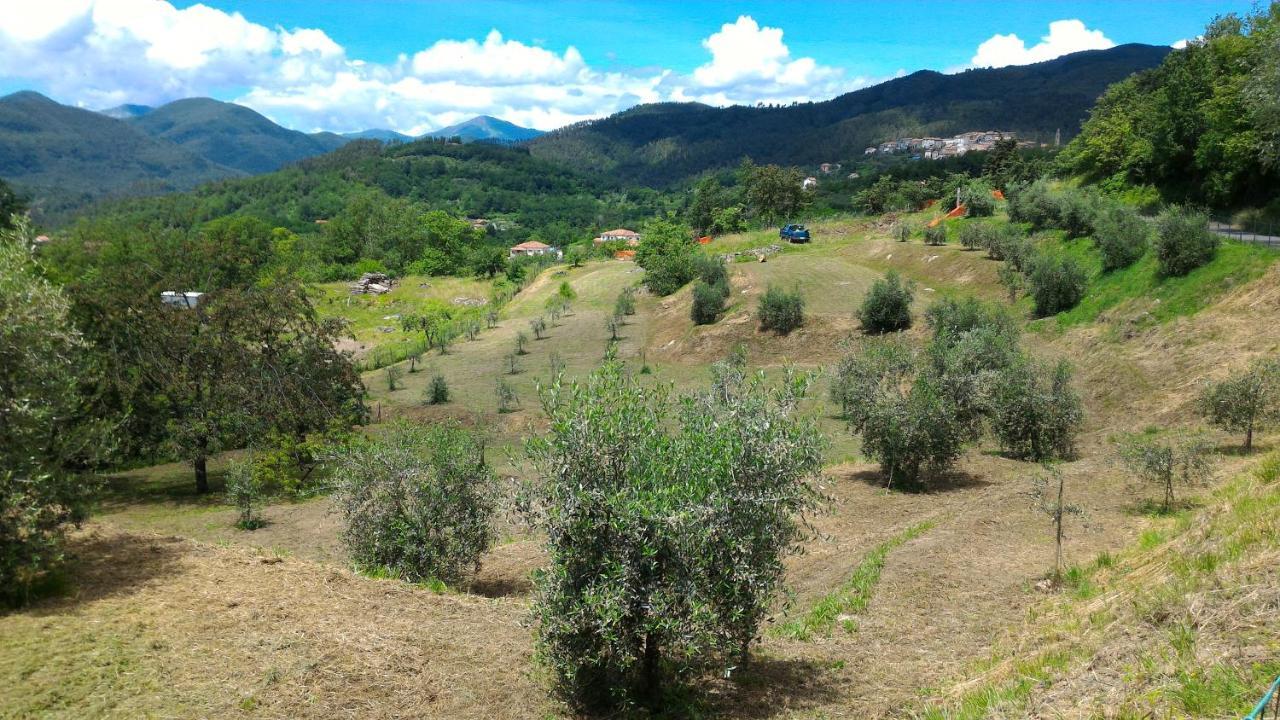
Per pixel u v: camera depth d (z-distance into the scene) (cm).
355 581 1084
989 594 1073
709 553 729
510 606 1055
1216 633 596
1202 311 2586
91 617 848
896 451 1828
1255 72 2405
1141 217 3566
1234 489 1300
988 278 4184
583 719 752
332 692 740
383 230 13050
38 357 997
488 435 3033
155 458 2741
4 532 894
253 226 12075
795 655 917
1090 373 2608
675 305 5228
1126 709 525
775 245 6862
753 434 775
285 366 2784
